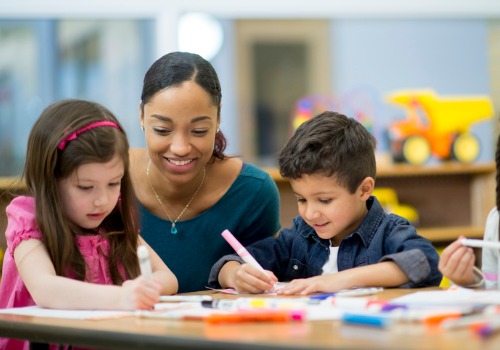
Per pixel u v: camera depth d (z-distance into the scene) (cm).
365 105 456
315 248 186
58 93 415
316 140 173
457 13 429
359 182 176
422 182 404
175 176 184
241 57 455
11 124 405
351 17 415
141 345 106
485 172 395
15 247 155
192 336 102
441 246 392
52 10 370
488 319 107
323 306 127
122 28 417
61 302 141
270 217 207
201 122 178
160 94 176
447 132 391
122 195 169
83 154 151
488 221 178
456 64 465
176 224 201
